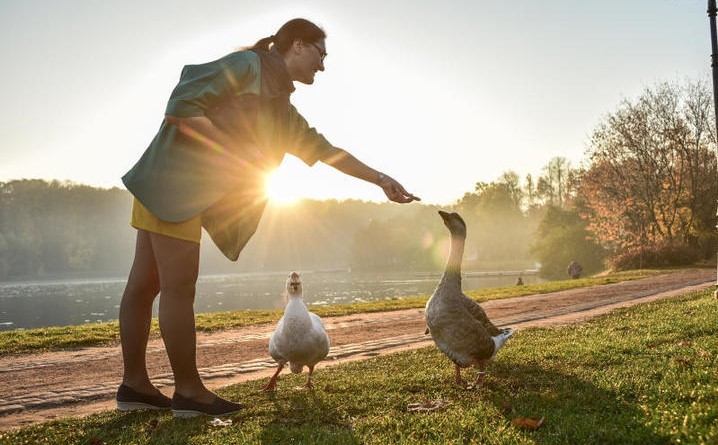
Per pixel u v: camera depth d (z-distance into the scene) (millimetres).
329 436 3773
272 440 3799
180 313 4227
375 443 3568
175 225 4086
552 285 26578
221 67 3818
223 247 4270
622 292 19531
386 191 4918
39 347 10867
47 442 4051
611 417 3807
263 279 105875
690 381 4574
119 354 9914
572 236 62312
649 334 7566
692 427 3350
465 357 5281
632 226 46219
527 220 143000
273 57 4086
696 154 43188
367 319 15203
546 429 3701
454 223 5391
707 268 34875
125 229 158000
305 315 5484
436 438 3660
